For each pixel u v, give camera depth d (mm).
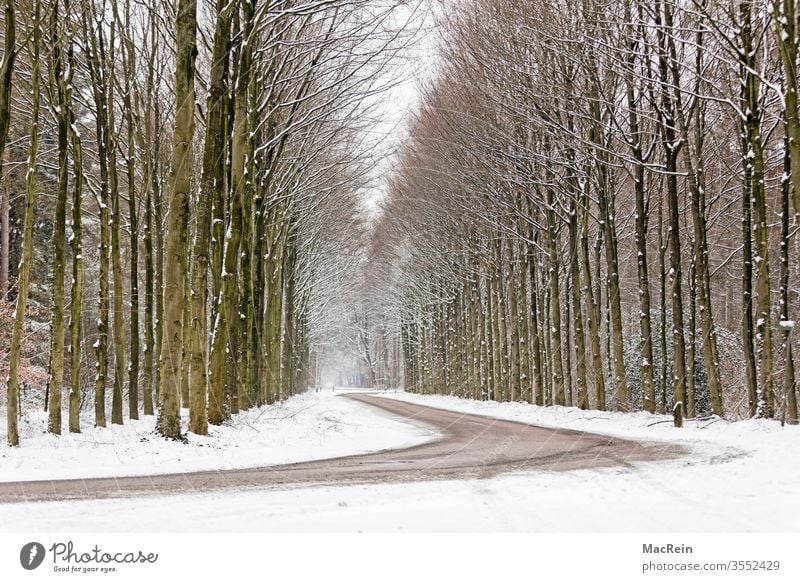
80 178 18000
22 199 31516
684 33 21422
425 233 45906
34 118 14328
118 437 16125
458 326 52844
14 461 12492
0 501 8398
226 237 20219
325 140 26812
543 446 16344
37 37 14336
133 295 22359
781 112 19484
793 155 15664
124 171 26719
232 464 12828
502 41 25672
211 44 21297
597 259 33344
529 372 36688
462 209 37062
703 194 24203
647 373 25141
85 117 25922
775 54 21156
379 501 8570
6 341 27562
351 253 55594
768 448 14000
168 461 12930
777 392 26641
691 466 11781
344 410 37969
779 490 9094
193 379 16000
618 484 9852
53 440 15172
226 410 19797
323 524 7145
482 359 46750
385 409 39688
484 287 47312
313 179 29234
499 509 8008
